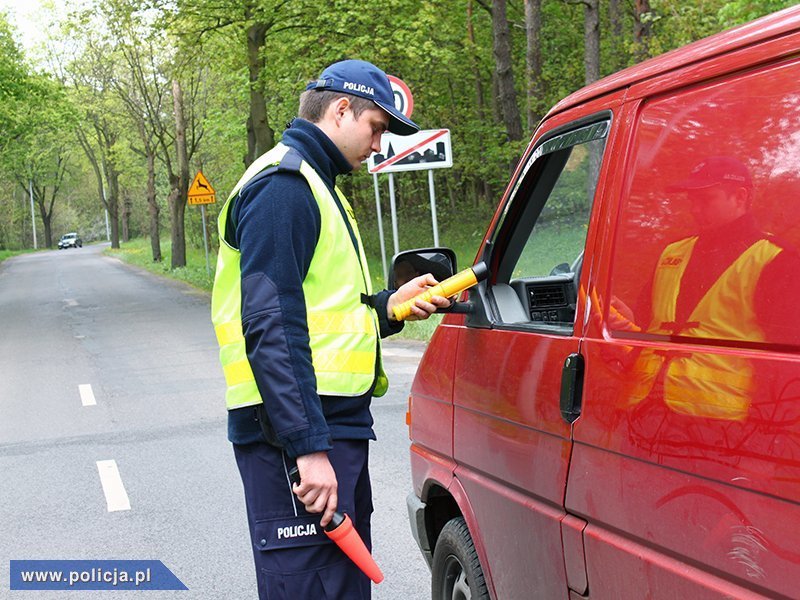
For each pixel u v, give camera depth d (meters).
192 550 5.29
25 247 108.38
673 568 1.99
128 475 6.95
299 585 2.73
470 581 3.16
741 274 1.89
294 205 2.63
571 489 2.38
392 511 5.74
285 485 2.71
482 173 27.27
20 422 9.24
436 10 22.20
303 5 21.34
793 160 1.81
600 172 2.43
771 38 1.93
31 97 39.34
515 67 28.61
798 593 1.67
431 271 3.16
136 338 15.88
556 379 2.46
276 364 2.55
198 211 52.34
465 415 3.10
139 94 42.81
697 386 1.92
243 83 24.73
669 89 2.21
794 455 1.68
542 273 3.23
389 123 2.91
